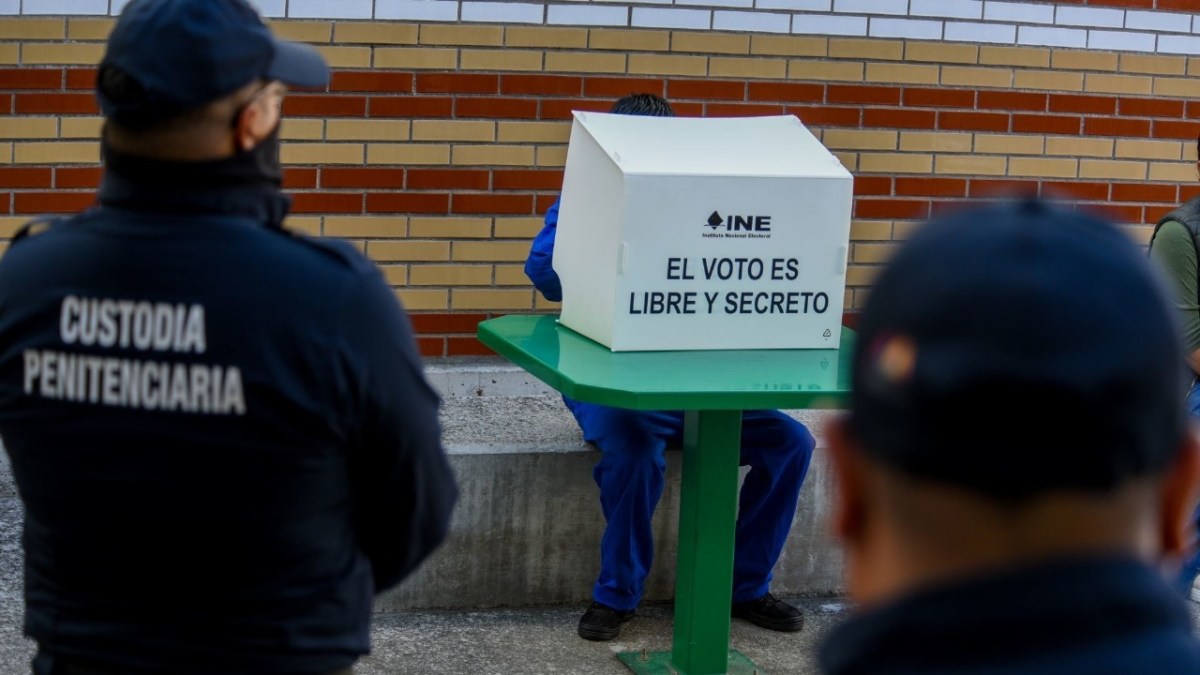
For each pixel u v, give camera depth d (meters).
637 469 3.87
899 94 5.17
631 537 3.94
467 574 4.16
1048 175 5.36
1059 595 0.78
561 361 3.31
